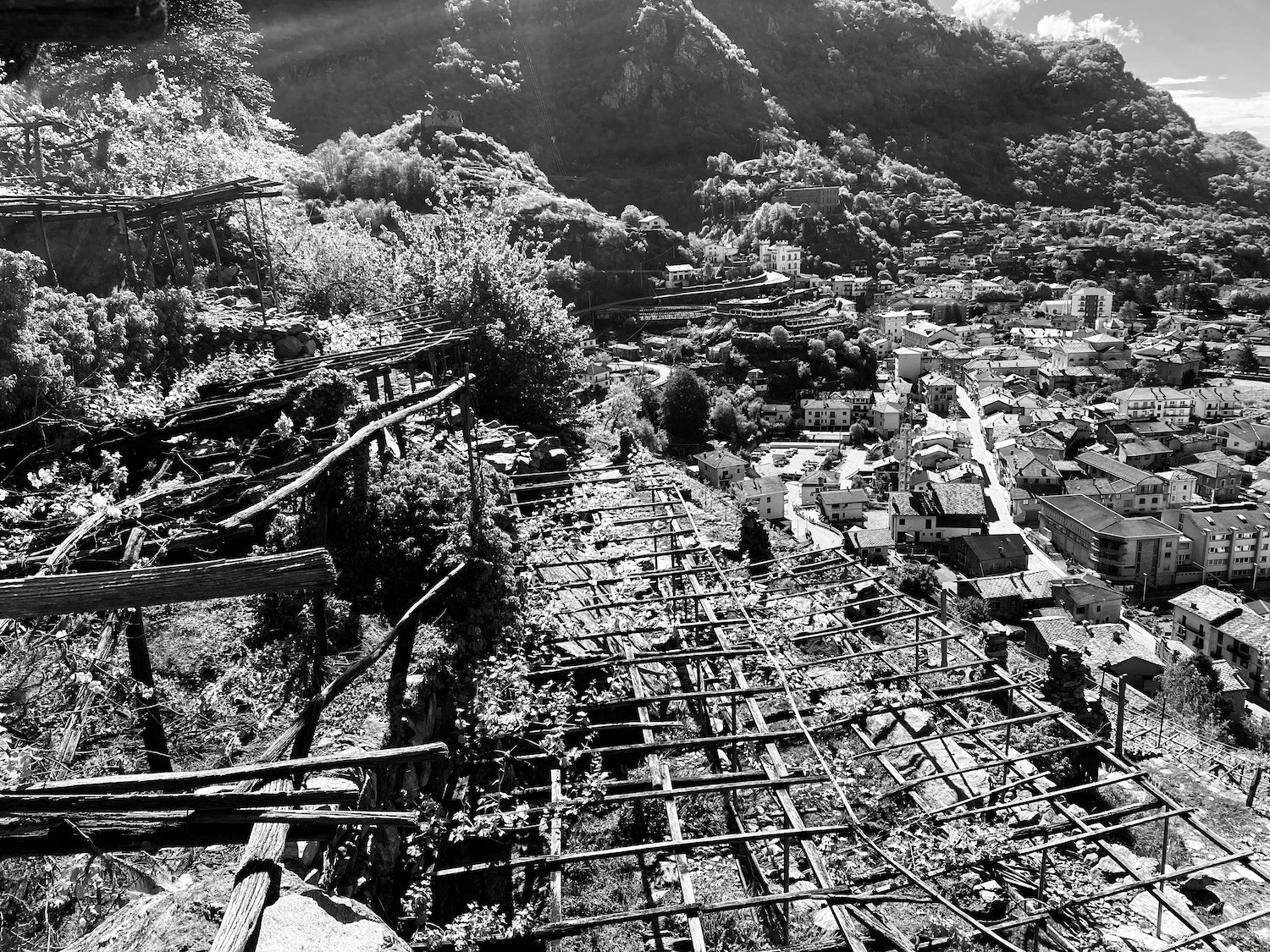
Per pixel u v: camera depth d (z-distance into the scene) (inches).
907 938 435.2
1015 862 486.9
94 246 868.0
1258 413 4579.2
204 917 179.0
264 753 253.1
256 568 175.6
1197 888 665.0
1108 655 2182.6
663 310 5002.5
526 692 460.1
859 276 6875.0
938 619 588.1
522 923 359.9
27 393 506.9
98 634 333.4
